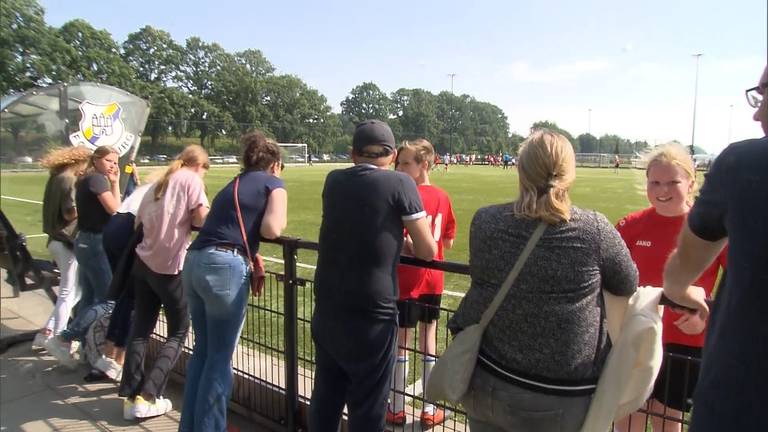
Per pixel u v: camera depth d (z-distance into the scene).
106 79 67.19
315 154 89.06
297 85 95.50
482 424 1.88
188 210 3.28
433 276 3.35
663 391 2.28
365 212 2.23
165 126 58.41
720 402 1.22
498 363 1.73
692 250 1.40
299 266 7.95
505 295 1.71
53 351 4.06
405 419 3.01
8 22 54.44
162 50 85.62
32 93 5.21
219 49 90.56
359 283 2.24
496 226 1.76
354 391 2.34
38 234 10.15
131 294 3.64
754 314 1.17
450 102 121.38
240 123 86.81
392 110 120.88
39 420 3.35
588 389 1.69
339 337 2.30
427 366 2.89
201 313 2.90
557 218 1.65
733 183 1.22
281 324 4.14
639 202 18.33
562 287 1.64
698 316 1.66
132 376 3.37
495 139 119.19
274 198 2.89
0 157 5.19
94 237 4.02
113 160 4.16
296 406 3.10
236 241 2.81
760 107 1.34
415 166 3.50
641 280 2.54
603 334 1.72
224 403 2.84
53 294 4.92
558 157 1.68
